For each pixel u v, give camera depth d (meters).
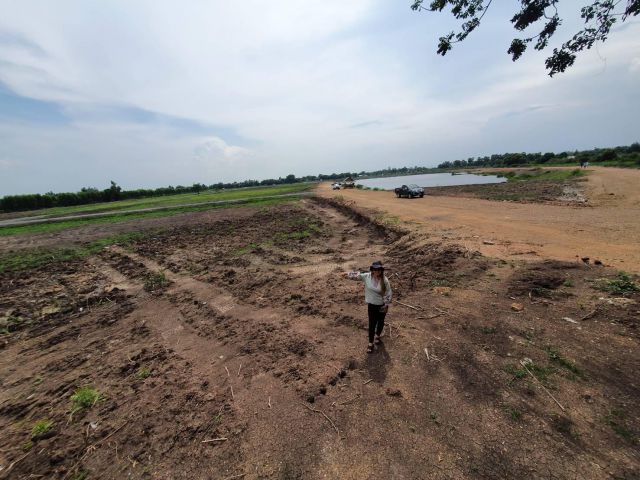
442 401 3.90
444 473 3.01
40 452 4.00
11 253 17.59
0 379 5.93
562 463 2.98
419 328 5.57
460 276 7.70
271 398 4.36
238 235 19.05
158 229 23.17
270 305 7.88
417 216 18.28
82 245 18.59
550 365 4.23
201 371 5.33
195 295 9.27
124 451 3.83
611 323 4.92
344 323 6.30
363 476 3.06
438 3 5.02
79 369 5.98
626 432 3.20
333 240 16.12
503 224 14.11
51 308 9.27
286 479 3.12
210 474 3.31
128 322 7.99
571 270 7.02
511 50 5.02
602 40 4.42
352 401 4.09
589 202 20.52
